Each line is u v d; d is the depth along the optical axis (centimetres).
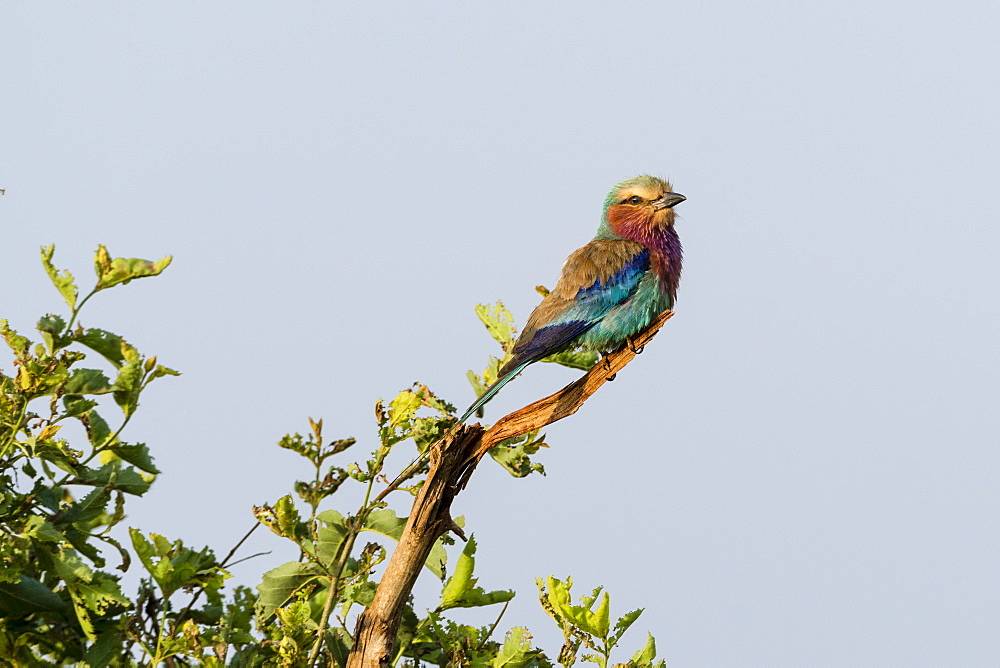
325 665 1059
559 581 1077
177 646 959
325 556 1020
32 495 1015
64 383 1003
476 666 1055
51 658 1020
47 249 1031
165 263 1043
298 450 998
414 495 1040
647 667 1061
